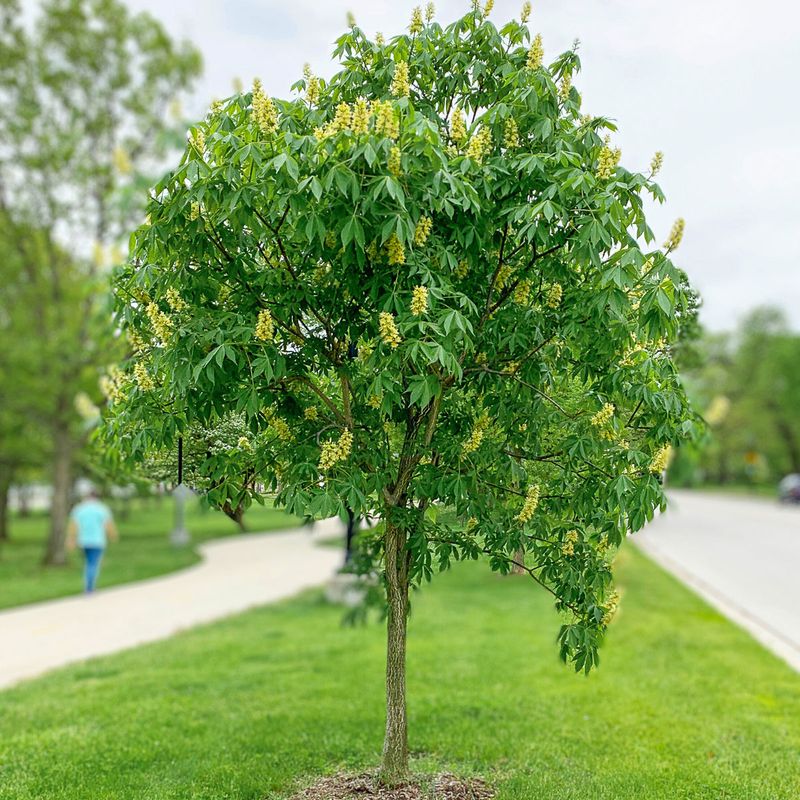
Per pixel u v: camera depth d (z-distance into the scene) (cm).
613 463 358
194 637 916
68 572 1652
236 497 367
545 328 365
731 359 6412
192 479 421
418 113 314
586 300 343
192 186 309
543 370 376
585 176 309
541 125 346
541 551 386
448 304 346
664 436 367
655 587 1275
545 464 391
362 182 300
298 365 356
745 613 1073
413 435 379
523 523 371
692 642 837
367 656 788
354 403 375
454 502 358
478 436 363
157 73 1931
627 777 456
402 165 303
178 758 498
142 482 563
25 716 602
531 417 371
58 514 1816
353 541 555
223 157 328
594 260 310
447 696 629
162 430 344
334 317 362
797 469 5944
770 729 550
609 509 352
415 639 864
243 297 342
